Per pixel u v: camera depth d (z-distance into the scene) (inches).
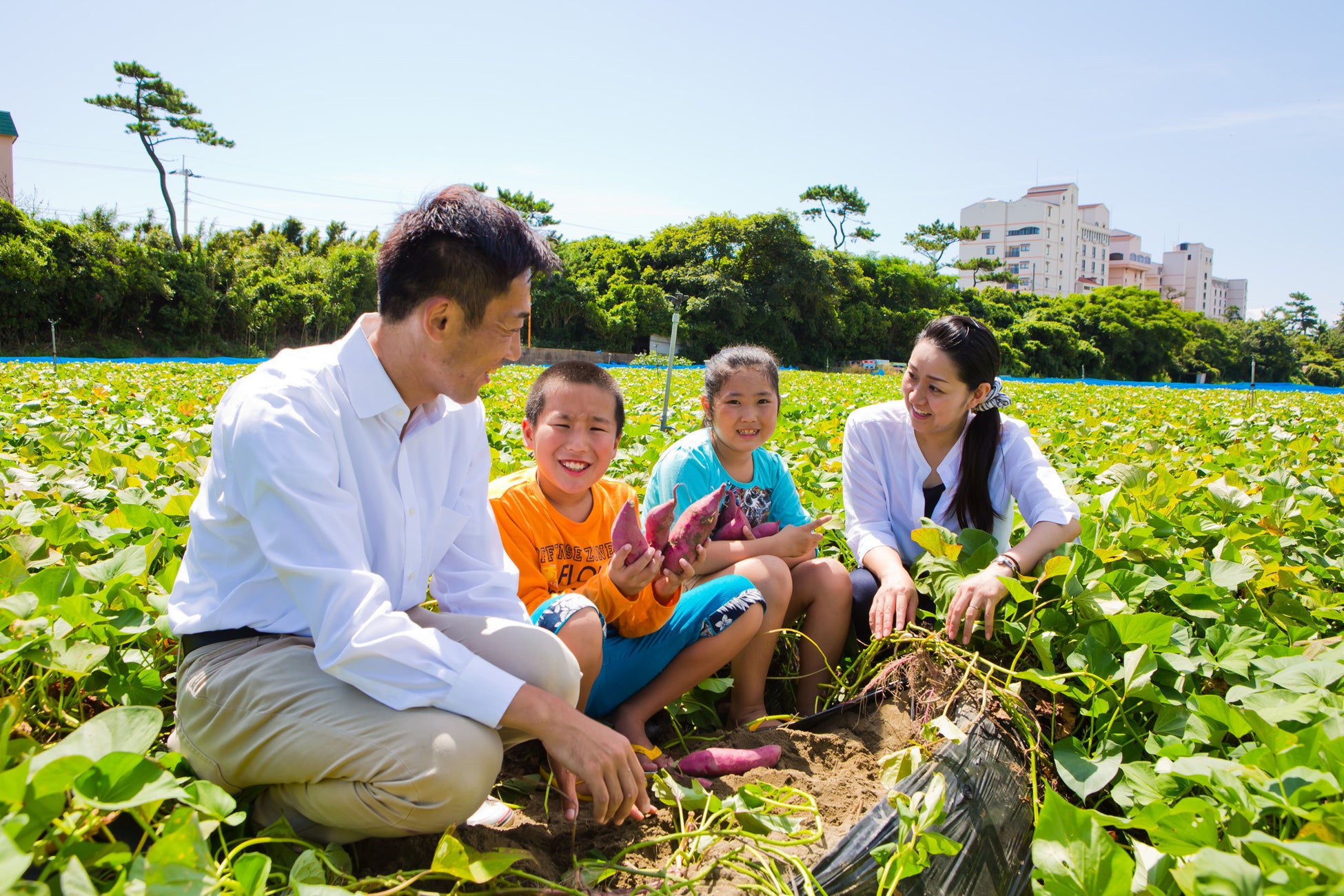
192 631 71.2
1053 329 2428.6
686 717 106.1
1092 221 5083.7
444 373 70.5
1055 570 98.0
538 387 100.1
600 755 66.1
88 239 1267.2
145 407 299.7
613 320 1780.3
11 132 1464.1
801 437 256.7
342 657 63.1
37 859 53.7
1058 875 59.8
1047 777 87.4
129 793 55.4
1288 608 116.1
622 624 94.2
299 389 68.9
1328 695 78.8
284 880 62.3
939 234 2928.2
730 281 1921.8
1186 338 2896.2
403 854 68.1
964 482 119.3
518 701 65.6
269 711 65.4
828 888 65.7
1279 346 3149.6
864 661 103.9
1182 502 158.9
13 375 471.2
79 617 81.4
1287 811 62.2
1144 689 84.9
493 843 70.1
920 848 67.2
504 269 66.1
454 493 83.6
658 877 67.0
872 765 88.0
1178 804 68.3
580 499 104.0
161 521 118.3
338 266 1631.4
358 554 68.1
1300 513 147.0
